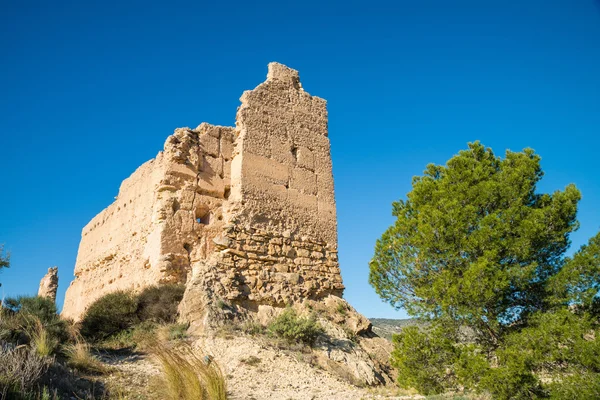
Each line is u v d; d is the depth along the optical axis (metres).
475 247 14.46
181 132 23.11
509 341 13.30
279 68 25.92
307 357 16.33
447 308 13.95
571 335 12.22
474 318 14.03
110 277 26.66
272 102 24.66
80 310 30.11
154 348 12.34
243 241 20.92
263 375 13.72
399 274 16.27
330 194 25.27
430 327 14.77
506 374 12.05
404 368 14.12
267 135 23.77
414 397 13.25
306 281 22.06
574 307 13.70
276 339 17.05
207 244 21.86
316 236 23.73
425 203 16.64
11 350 9.67
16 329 12.07
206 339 16.02
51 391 9.29
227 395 10.80
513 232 14.62
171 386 10.12
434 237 15.10
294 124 25.17
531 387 12.20
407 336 14.35
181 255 21.09
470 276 13.61
